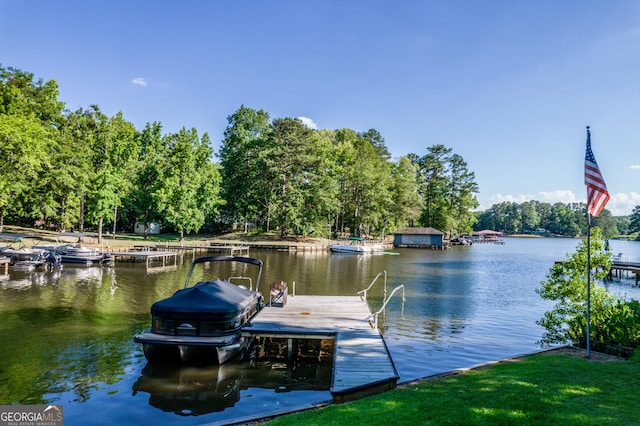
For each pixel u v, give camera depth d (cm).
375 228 8144
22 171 3259
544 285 1356
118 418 850
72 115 4725
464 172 10262
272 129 6619
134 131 6147
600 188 1103
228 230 7019
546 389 788
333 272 3453
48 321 1588
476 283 3039
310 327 1305
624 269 3609
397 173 8731
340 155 7588
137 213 6044
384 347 1126
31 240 4128
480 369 962
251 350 1348
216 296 1277
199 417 862
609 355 1101
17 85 3947
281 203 6150
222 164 7294
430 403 730
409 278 3225
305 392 1010
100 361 1174
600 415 664
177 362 1186
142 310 1806
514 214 17738
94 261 3397
